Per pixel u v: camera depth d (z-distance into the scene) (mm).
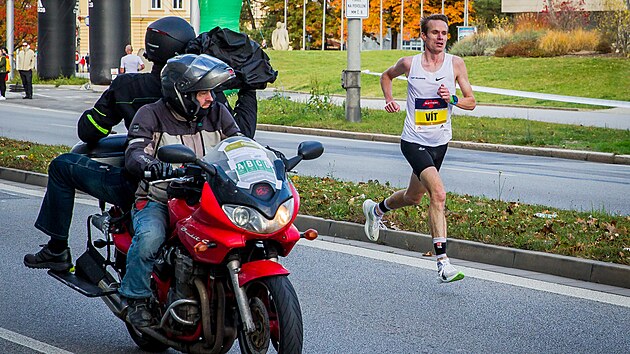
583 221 12281
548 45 51156
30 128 29703
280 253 6371
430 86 9984
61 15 59781
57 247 7902
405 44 85750
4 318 8500
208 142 7125
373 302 9109
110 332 8156
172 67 6816
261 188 6117
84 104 41844
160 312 6863
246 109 9422
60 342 7820
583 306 9008
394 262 10828
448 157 23859
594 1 54375
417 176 10070
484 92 42688
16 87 49875
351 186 15289
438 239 9656
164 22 8188
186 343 6668
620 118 33344
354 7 30875
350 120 31547
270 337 6348
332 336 7992
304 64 58875
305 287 9664
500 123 30875
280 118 33062
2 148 20375
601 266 9883
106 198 7500
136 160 6762
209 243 6172
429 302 9125
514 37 53688
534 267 10391
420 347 7711
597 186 18297
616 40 49406
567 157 24500
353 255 11180
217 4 27766
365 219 12164
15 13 77438
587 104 38156
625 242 10859
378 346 7727
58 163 7703
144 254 6676
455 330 8211
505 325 8375
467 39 55969
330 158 22656
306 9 91062
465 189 17312
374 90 46625
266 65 9352
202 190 6254
